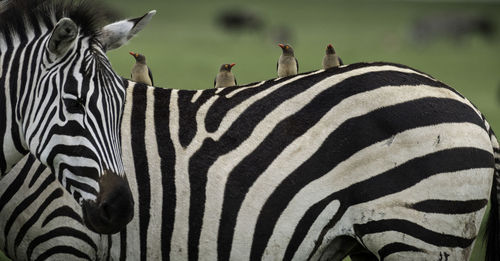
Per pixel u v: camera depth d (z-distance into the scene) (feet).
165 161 29.63
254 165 29.22
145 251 29.63
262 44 336.70
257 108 30.07
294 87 30.19
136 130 30.04
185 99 30.91
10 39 27.58
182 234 29.37
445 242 28.14
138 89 31.12
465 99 30.07
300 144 29.09
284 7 602.44
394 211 27.94
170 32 370.12
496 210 30.71
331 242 29.37
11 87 26.78
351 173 28.45
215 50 261.85
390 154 28.14
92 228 25.89
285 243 29.07
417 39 364.79
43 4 27.84
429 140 28.04
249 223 29.07
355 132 28.58
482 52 326.85
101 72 25.93
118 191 25.38
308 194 28.76
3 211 30.22
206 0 627.87
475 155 28.32
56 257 29.73
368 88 29.04
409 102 28.63
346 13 561.43
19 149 27.48
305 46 291.38
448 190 27.94
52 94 25.59
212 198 29.22
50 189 29.48
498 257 30.50
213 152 29.60
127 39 28.37
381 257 28.53
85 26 26.48
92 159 25.32
